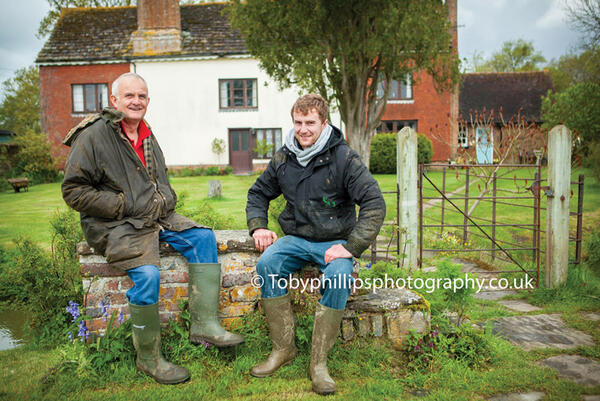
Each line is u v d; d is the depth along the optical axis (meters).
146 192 2.59
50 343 3.07
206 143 21.91
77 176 2.37
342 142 2.67
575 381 2.50
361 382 2.49
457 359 2.71
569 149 4.16
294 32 11.43
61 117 21.61
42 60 21.20
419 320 2.88
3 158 19.34
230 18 12.57
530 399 2.31
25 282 3.35
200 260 2.67
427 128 21.28
